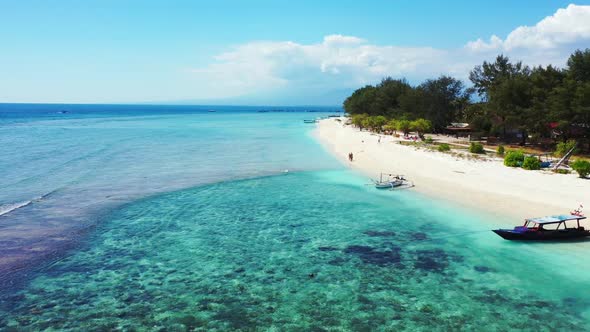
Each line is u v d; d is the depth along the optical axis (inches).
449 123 3235.7
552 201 970.1
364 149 2065.7
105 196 1114.7
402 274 636.7
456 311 527.5
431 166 1478.8
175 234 816.3
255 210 988.6
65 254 709.9
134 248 741.3
